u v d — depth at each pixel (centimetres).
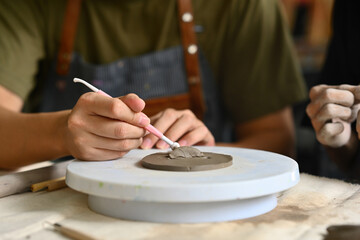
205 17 129
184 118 82
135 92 127
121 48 128
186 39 126
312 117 79
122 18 127
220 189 49
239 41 129
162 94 127
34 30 129
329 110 74
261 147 123
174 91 127
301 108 169
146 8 126
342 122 77
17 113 89
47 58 133
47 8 129
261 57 128
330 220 53
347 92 75
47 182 69
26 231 51
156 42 127
